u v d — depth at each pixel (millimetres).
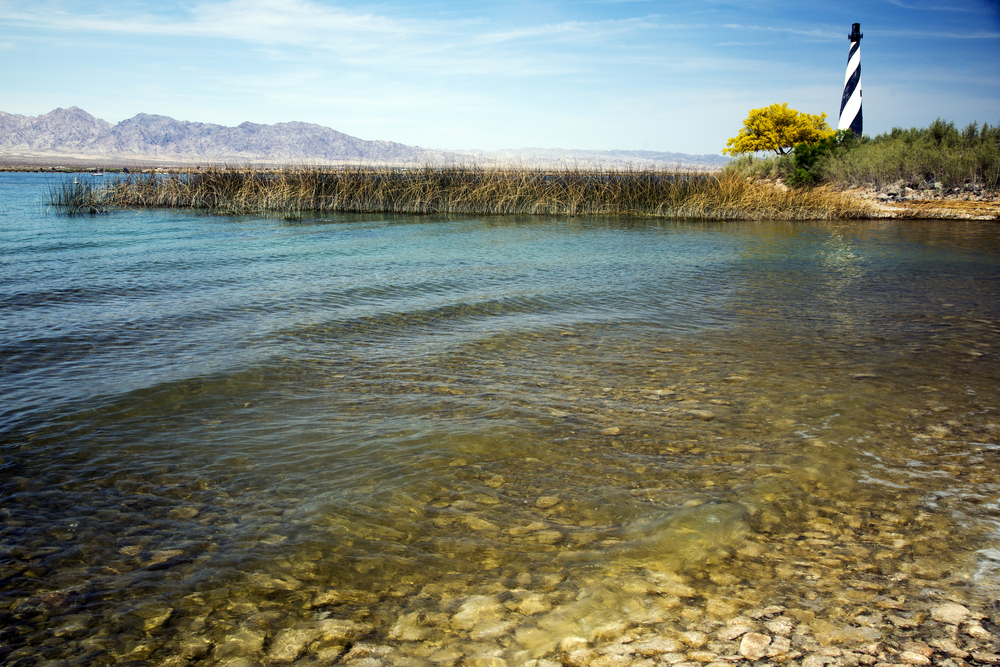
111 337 6160
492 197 21156
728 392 4770
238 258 11047
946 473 3453
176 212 20625
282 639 2215
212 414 4340
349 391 4797
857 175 25312
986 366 5398
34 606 2406
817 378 5094
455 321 6992
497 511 3080
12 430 4059
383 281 9102
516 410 4402
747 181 21922
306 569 2633
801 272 10438
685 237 15336
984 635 2184
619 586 2492
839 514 3029
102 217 18766
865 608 2346
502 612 2352
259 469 3543
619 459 3639
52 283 8609
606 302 8047
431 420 4227
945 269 10789
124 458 3691
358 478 3424
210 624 2303
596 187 21438
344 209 21250
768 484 3311
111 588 2521
